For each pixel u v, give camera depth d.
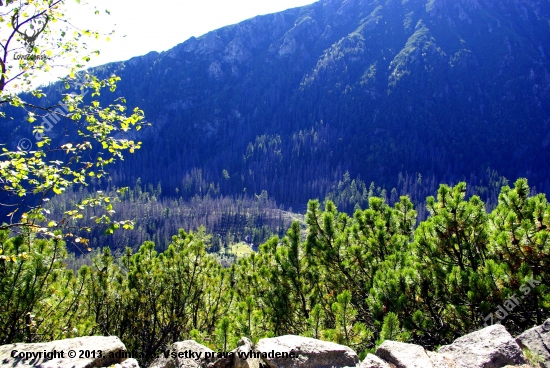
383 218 9.31
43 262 7.46
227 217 123.31
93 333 9.10
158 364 4.58
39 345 4.46
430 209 7.95
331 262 8.71
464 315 6.26
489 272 6.05
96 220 6.93
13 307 6.93
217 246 100.69
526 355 4.57
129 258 10.96
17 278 6.98
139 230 103.75
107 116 7.39
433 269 7.13
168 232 105.94
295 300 8.66
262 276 9.38
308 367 4.38
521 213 6.89
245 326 6.51
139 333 10.14
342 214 10.15
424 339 6.97
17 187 6.81
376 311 6.90
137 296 9.77
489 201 116.75
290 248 9.02
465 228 7.30
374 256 8.76
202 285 10.24
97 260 10.26
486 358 4.45
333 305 6.17
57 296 7.99
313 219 9.04
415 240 7.83
